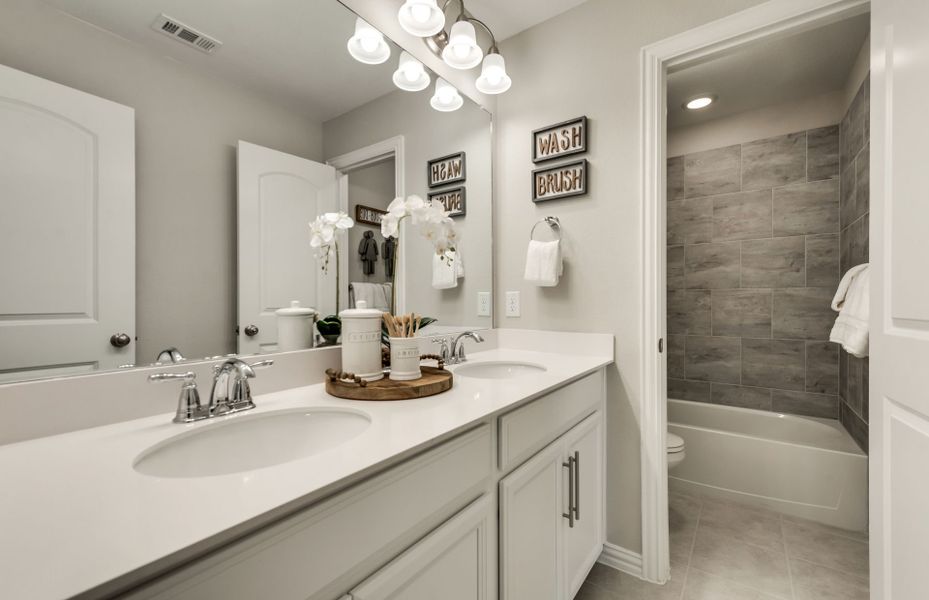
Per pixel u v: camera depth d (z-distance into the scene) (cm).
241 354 104
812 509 201
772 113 258
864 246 196
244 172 106
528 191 187
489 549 93
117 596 38
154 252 90
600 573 160
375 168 140
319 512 56
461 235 176
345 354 109
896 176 99
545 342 180
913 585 93
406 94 151
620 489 162
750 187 266
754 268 265
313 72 121
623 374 162
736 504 218
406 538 71
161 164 91
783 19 132
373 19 138
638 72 158
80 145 80
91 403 79
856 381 211
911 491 94
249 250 107
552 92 180
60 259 77
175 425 81
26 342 74
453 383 118
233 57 103
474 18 173
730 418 265
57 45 77
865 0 121
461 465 84
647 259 155
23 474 59
